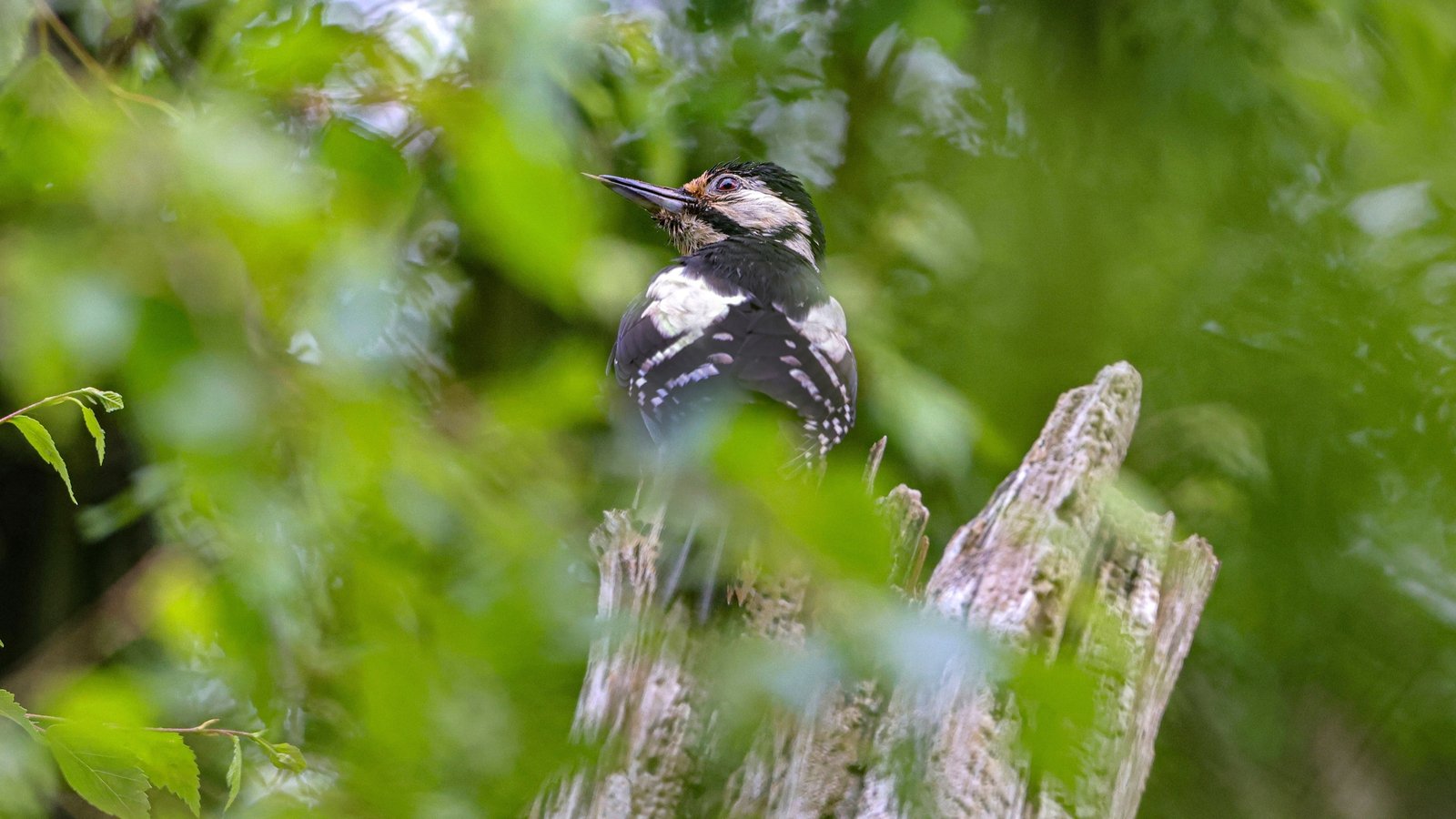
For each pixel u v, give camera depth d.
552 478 5.64
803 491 3.79
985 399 9.30
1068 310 9.48
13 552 8.98
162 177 4.81
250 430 5.01
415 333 7.97
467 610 5.31
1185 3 9.18
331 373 5.19
